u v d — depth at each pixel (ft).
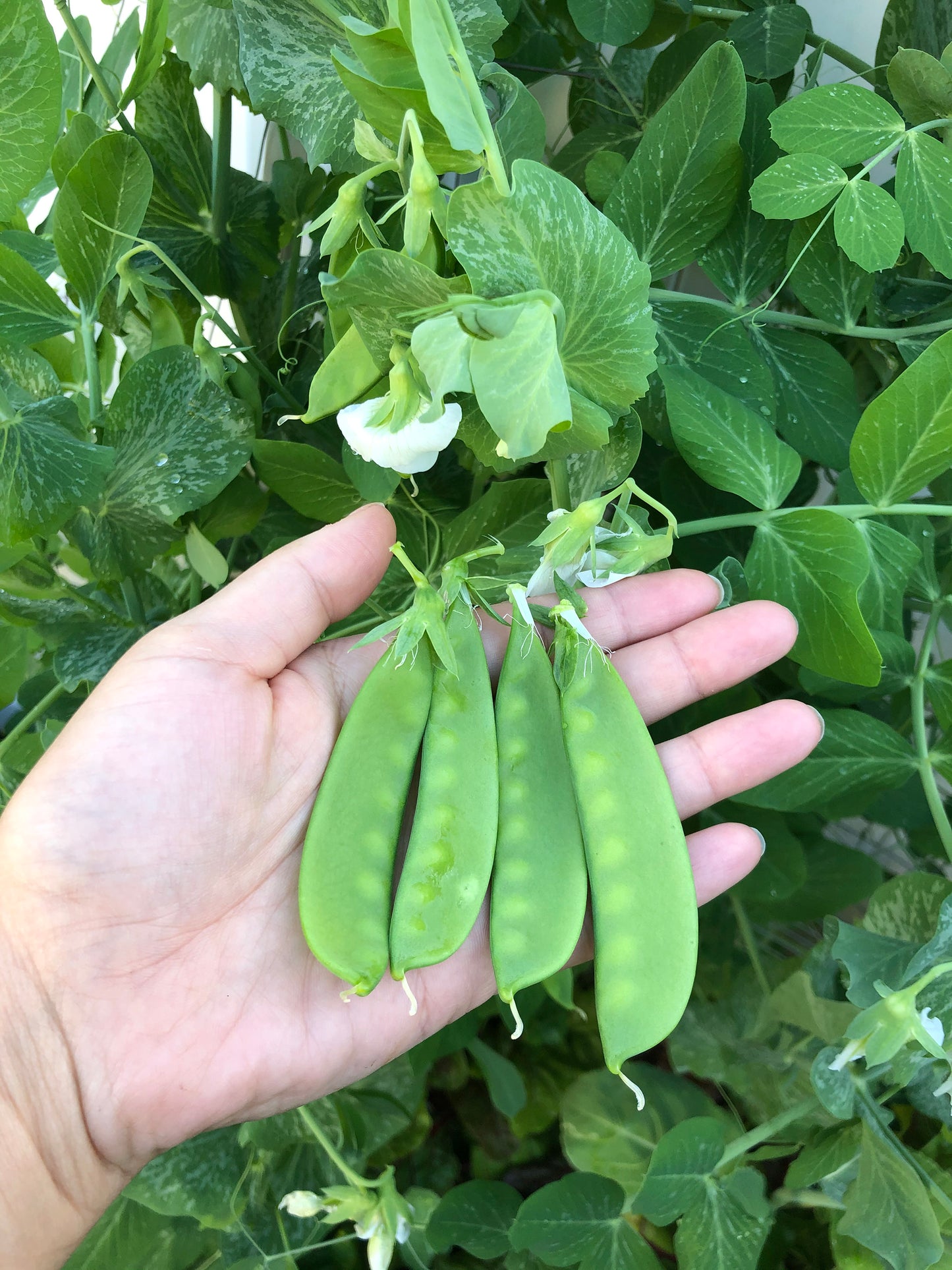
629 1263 0.81
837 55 0.80
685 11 0.79
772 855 0.87
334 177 0.85
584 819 0.63
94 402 0.75
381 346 0.57
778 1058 0.93
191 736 0.63
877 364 0.85
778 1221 0.98
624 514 0.65
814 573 0.66
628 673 0.71
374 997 0.64
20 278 0.70
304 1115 0.82
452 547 0.79
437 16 0.48
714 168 0.68
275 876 0.65
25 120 0.62
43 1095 0.59
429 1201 1.01
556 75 0.91
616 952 0.59
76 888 0.60
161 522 0.75
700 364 0.72
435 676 0.67
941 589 0.80
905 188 0.66
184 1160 0.88
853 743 0.76
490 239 0.52
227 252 0.91
